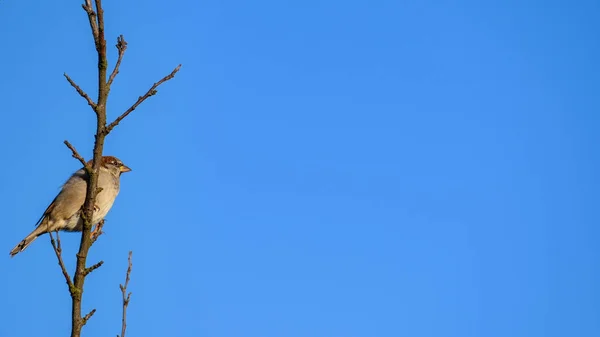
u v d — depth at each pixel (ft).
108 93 14.93
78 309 13.87
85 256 14.44
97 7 14.67
